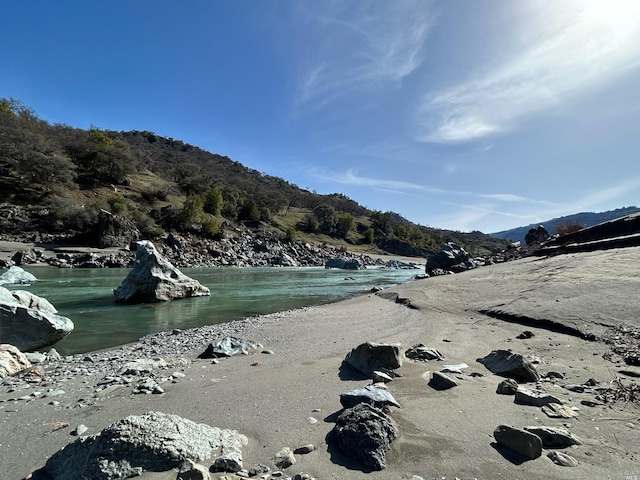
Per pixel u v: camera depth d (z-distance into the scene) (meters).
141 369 8.73
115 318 18.22
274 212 132.25
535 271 19.80
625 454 4.37
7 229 55.34
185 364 9.48
